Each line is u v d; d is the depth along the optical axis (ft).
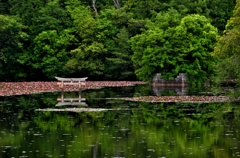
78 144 110.93
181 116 150.61
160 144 110.52
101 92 239.30
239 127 130.62
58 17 355.56
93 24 347.56
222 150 104.27
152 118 147.43
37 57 341.21
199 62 266.57
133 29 353.10
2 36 328.70
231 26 204.03
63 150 105.19
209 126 132.36
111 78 350.43
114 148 106.83
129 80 346.13
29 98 208.85
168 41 273.33
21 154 101.81
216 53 186.80
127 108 170.40
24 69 349.20
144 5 368.89
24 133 123.95
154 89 253.65
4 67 340.80
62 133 123.85
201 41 266.98
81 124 137.39
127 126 133.49
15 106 178.60
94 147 107.86
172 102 187.11
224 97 201.77
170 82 278.26
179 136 119.14
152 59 269.44
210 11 360.28
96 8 396.57
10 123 139.33
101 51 338.54
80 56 335.47
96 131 126.31
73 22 359.05
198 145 109.19
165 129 128.47
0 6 363.56
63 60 345.31
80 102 191.62
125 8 378.32
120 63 336.29
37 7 356.79
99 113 158.61
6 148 107.04
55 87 267.39
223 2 368.07
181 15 346.95
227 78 202.90
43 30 347.56
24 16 351.05
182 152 102.94
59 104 184.96
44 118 148.56
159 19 313.12
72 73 345.31
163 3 369.30
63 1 380.37
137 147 107.76
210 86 268.41
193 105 176.86
